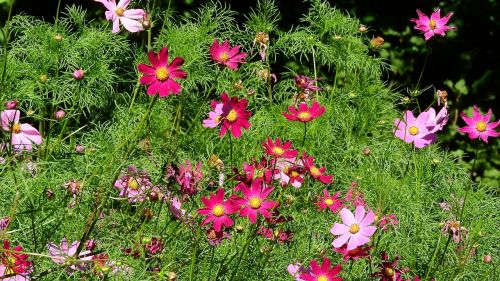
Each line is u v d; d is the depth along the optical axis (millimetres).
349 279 1375
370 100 2014
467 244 1504
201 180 1190
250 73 2023
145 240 1168
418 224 1603
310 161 1171
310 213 1480
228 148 1808
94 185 1319
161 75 1047
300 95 1918
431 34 1448
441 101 1472
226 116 1109
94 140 1720
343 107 2014
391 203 1600
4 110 1251
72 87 1804
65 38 1836
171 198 1177
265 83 2033
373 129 2002
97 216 1093
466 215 1698
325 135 1882
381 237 1495
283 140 1869
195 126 1814
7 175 1208
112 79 1993
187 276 1257
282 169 1230
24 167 1174
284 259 1373
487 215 1775
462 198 1765
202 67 1937
